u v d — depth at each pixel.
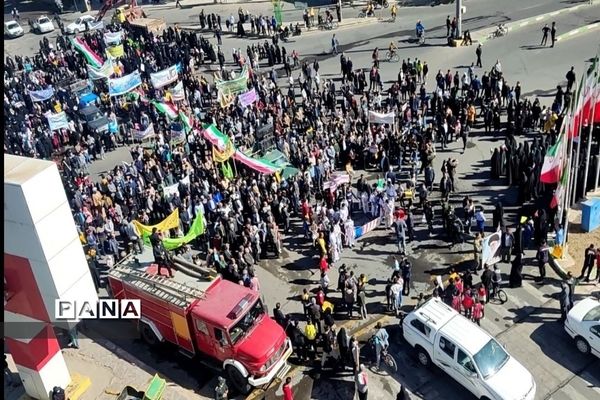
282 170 34.69
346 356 23.36
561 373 22.44
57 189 19.70
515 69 44.84
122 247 32.31
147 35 59.03
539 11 54.41
